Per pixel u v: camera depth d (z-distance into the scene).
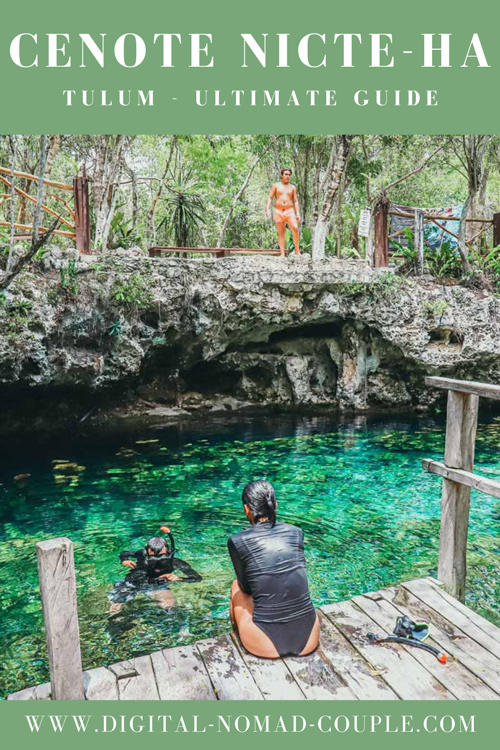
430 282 13.62
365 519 7.28
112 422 12.43
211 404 13.83
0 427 11.45
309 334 14.13
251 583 3.75
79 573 5.82
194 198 16.81
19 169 17.14
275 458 9.98
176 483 8.67
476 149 15.39
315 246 13.77
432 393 13.70
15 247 10.38
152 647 4.46
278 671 3.60
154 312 11.80
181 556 6.16
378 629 4.08
